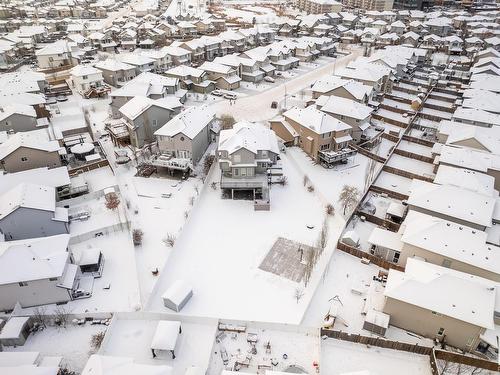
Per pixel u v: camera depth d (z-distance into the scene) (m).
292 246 42.91
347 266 40.16
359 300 36.38
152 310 34.94
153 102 61.81
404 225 42.41
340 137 59.41
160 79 78.88
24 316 32.94
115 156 59.38
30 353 29.23
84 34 135.12
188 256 41.31
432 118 76.75
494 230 42.62
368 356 31.45
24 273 33.31
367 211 48.66
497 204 45.34
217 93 87.88
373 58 93.44
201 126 58.53
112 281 37.78
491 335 31.00
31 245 35.50
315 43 118.69
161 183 53.44
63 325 33.41
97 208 47.72
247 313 34.91
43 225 41.41
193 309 35.16
